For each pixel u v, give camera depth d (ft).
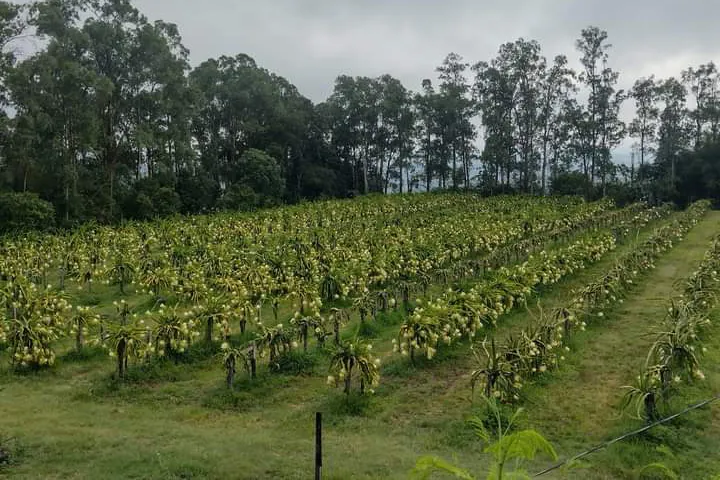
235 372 49.62
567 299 75.51
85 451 33.53
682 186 217.15
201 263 82.89
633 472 31.42
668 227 121.39
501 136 221.25
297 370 49.98
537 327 52.54
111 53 159.53
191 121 206.90
